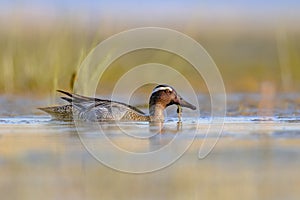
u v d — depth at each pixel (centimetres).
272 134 1516
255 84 2427
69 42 2123
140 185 1095
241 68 2675
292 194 1036
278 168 1189
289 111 1912
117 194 1045
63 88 1991
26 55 2241
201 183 1102
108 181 1123
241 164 1230
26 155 1296
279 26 2934
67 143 1411
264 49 2909
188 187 1080
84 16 2194
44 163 1234
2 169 1195
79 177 1145
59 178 1136
